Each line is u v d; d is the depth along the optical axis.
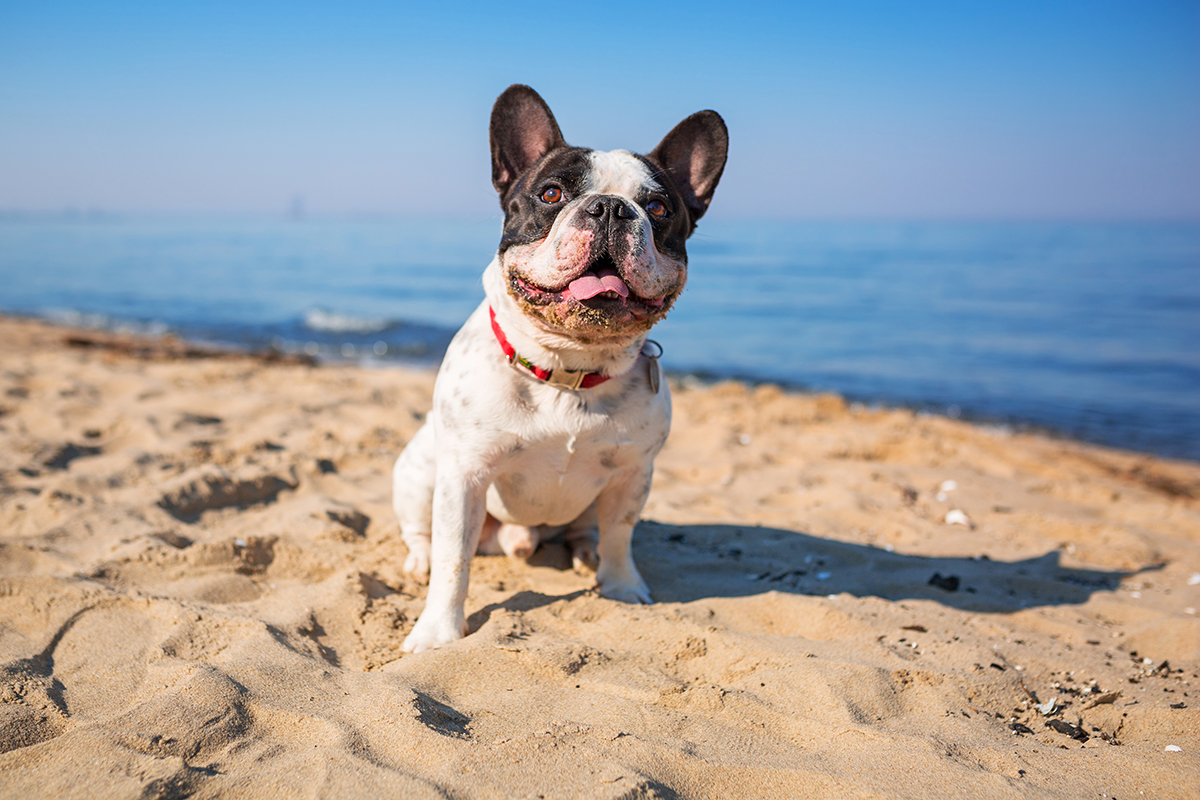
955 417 2.50
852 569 1.03
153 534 0.98
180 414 1.65
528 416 0.77
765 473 1.53
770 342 4.08
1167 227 44.34
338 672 0.67
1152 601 0.99
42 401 1.72
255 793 0.50
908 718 0.65
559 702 0.64
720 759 0.56
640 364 0.81
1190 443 2.23
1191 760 0.59
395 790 0.50
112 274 8.05
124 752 0.53
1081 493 1.55
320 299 5.93
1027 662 0.77
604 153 0.76
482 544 1.01
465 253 11.99
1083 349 3.86
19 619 0.75
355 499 1.21
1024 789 0.54
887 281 7.96
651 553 1.05
